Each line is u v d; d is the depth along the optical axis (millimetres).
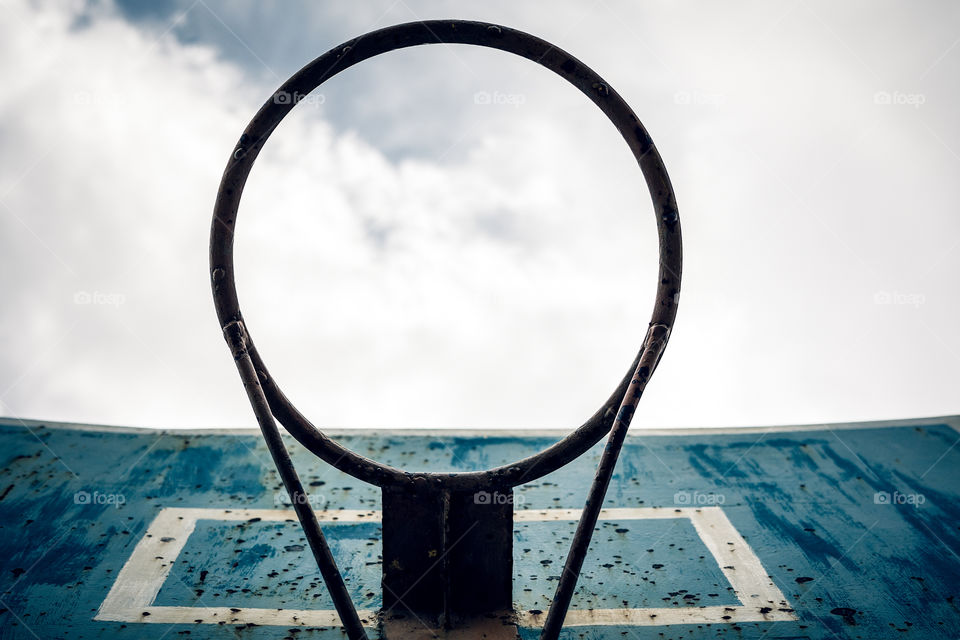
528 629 1707
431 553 1618
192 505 2186
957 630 1742
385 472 1608
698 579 1901
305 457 2453
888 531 2092
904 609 1806
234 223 1573
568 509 2207
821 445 2547
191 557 1968
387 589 1627
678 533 2092
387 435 2594
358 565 1938
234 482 2311
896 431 2625
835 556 1993
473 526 1620
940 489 2285
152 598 1820
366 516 2160
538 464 1609
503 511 1624
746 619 1773
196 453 2453
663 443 2576
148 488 2258
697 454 2506
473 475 1620
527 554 1994
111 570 1912
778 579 1907
